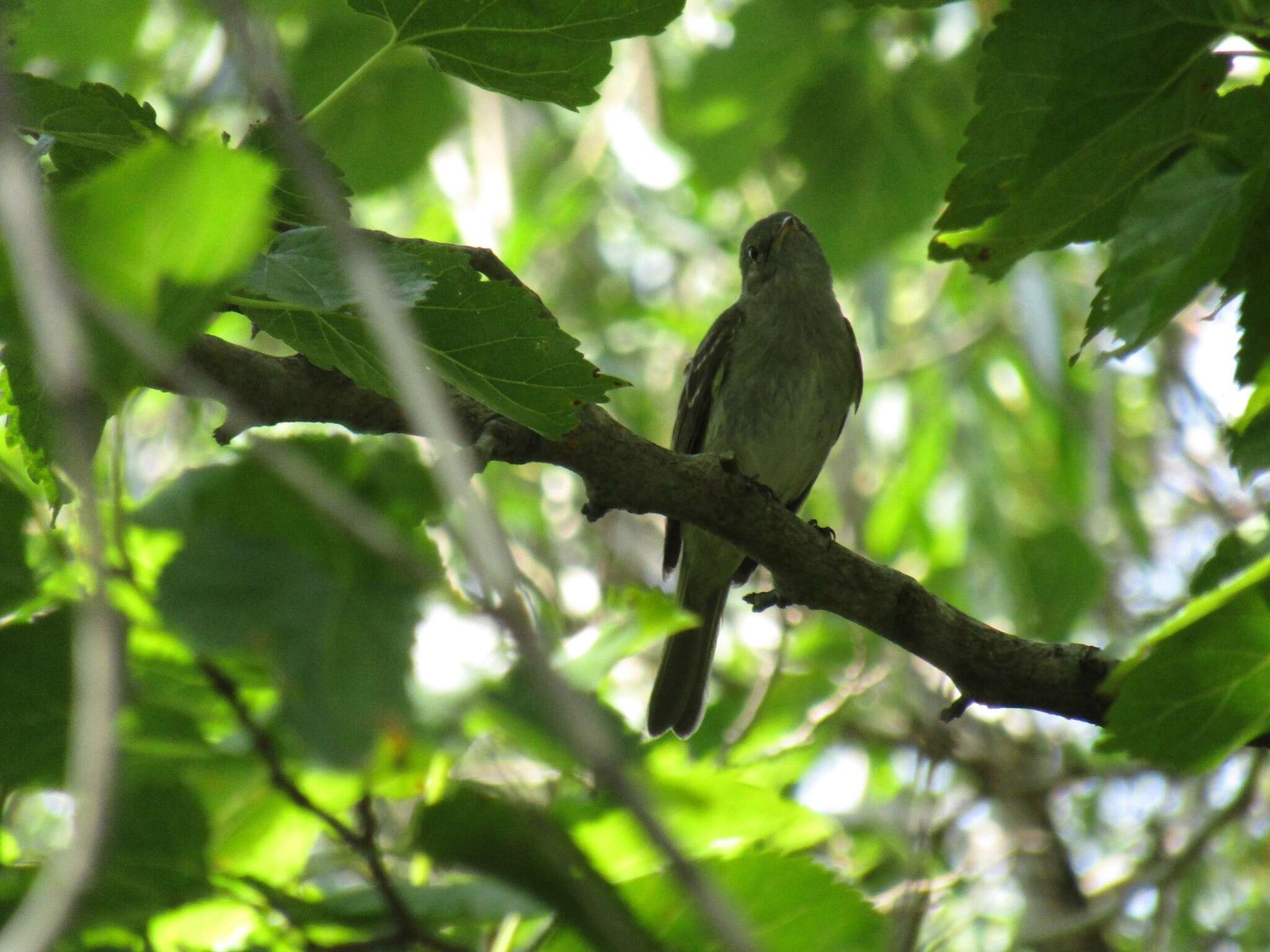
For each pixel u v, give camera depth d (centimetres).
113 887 336
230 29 320
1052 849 1266
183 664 349
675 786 421
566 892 357
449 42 531
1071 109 472
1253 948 1216
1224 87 806
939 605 647
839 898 409
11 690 334
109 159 491
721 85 1395
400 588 331
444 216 1667
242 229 298
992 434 1631
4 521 351
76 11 1195
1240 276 488
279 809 380
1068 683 637
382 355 491
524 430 606
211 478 345
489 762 376
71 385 220
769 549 645
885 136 1391
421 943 357
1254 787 1134
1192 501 1591
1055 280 1647
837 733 1141
